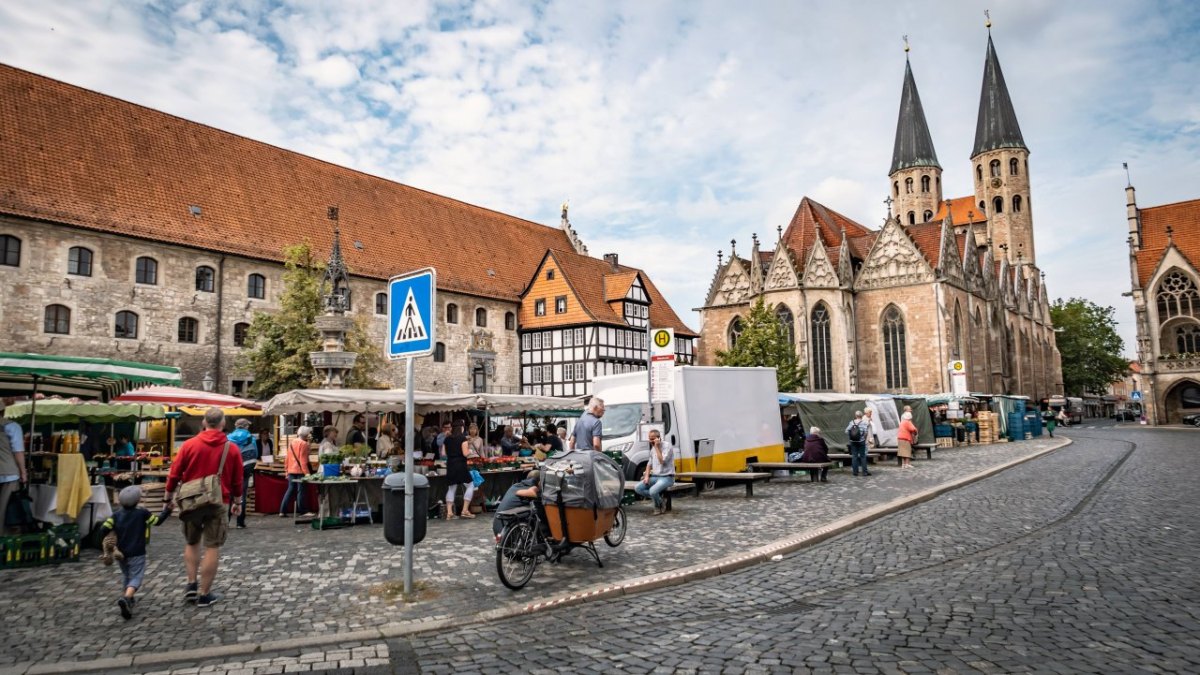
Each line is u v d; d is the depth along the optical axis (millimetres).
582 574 9297
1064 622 6695
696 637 6637
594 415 12359
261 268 39656
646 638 6668
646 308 55344
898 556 9953
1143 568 8742
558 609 7832
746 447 21062
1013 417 42281
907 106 87625
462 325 49938
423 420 24828
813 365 56031
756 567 9617
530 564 8906
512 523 8680
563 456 9836
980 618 6891
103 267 33500
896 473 22203
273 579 9320
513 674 5812
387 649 6543
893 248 56281
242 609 7887
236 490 8469
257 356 34125
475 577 9219
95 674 6023
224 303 37812
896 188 88312
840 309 55500
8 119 33094
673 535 12008
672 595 8289
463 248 53469
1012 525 12125
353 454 16172
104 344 33281
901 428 24406
